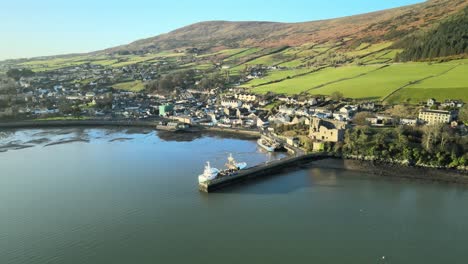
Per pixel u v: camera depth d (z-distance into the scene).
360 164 149.88
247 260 82.81
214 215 105.44
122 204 113.06
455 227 97.75
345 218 103.38
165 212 107.50
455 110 198.50
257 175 139.88
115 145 195.12
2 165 155.88
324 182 133.12
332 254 85.38
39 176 140.50
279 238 92.38
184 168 150.62
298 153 163.38
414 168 142.50
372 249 87.50
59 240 91.75
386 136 161.38
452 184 128.50
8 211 108.31
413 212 106.94
